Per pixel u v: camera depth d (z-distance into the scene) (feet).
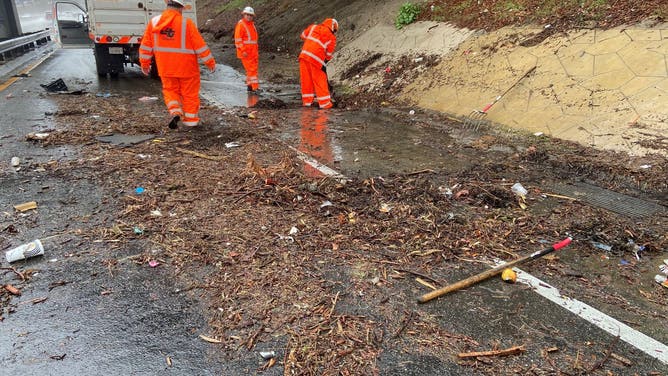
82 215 14.07
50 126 23.94
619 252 12.89
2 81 38.14
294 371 8.35
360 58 39.42
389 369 8.48
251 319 9.70
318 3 56.65
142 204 14.87
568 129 21.89
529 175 18.48
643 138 19.33
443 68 31.32
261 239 12.91
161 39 22.36
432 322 9.82
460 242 13.15
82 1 51.06
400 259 12.20
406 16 38.73
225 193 15.85
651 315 10.25
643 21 24.25
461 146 22.20
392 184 17.10
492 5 33.99
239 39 35.14
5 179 16.74
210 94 34.86
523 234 13.74
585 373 8.52
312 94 31.48
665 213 15.16
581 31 26.25
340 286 10.93
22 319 9.57
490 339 9.35
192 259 11.86
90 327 9.39
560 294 10.94
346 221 14.14
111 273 11.20
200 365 8.46
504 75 27.12
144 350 8.81
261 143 22.04
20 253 11.56
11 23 63.36
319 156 20.38
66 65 50.44
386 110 29.55
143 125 24.49
